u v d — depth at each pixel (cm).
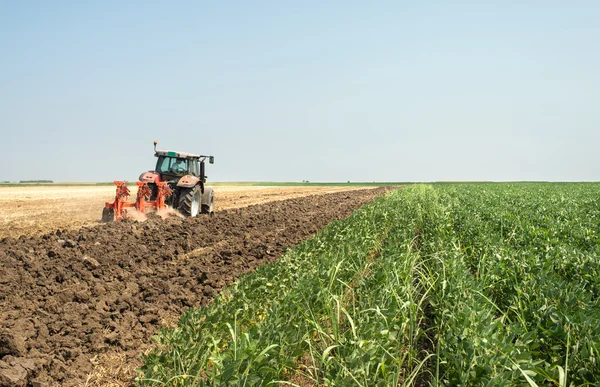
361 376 451
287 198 3428
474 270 909
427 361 559
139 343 641
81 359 584
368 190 4888
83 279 888
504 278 718
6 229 1532
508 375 413
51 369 554
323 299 628
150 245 1205
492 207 1809
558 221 1317
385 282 666
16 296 769
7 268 902
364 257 889
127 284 852
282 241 1314
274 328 530
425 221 1435
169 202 1834
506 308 666
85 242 1177
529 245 948
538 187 4216
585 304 569
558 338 511
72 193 3388
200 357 513
